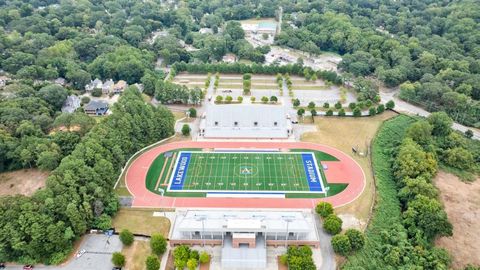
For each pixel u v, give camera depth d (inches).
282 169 6958.7
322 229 5575.8
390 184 6614.2
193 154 7386.8
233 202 6151.6
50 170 6461.6
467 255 5231.3
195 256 4945.9
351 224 5674.2
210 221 5300.2
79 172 5629.9
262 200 6200.8
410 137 7554.1
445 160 7185.0
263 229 5132.9
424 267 4997.5
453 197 6259.8
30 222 4837.6
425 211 5649.6
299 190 6432.1
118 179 6604.3
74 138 6806.1
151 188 6427.2
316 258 5078.7
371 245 5319.9
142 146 7436.0
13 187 6186.0
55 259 4918.8
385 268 5012.3
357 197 6254.9
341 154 7416.3
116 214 5816.9
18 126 6943.9
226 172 6870.1
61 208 5103.3
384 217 5831.7
